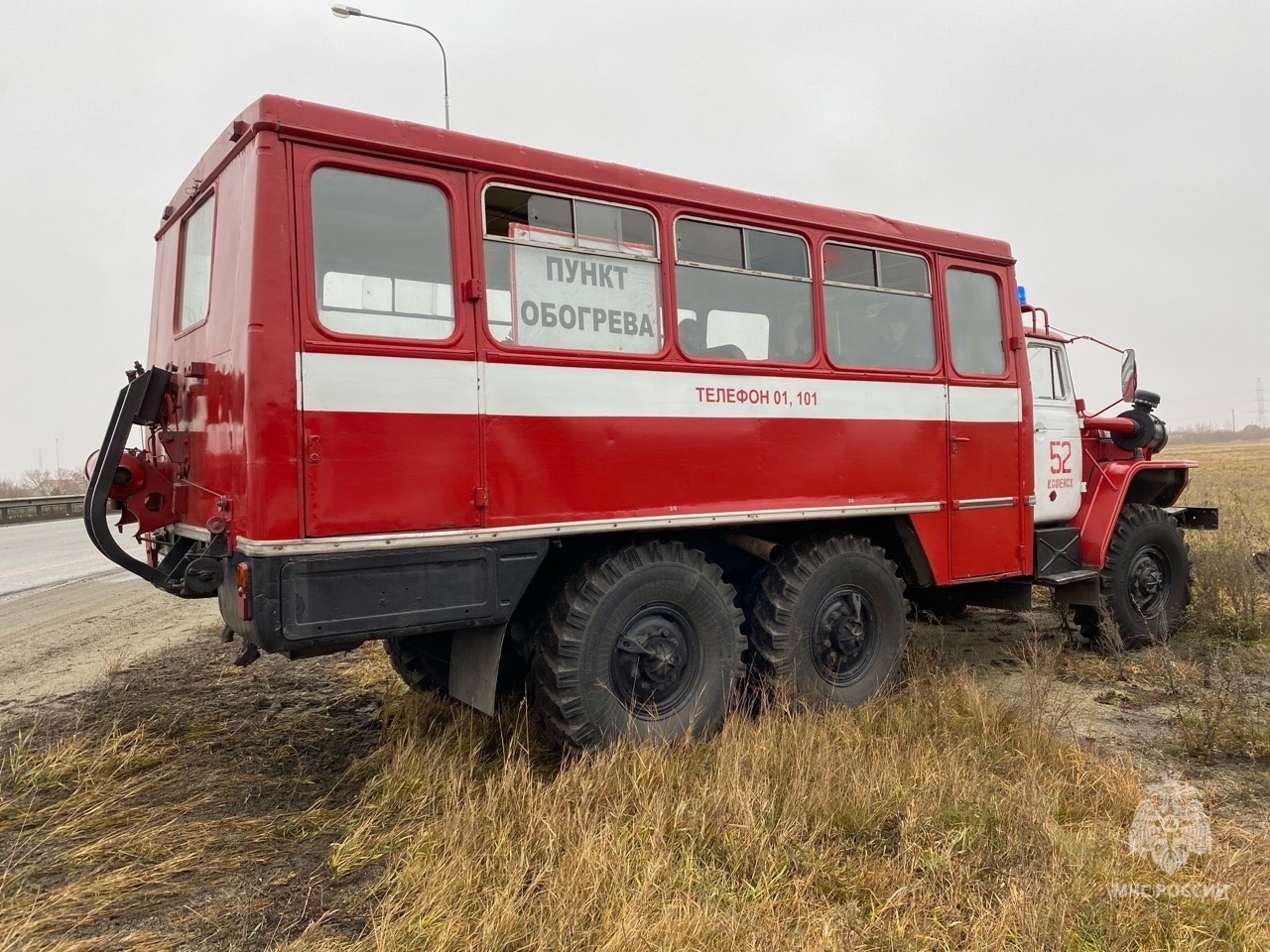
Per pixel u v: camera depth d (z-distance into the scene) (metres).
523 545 3.65
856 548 4.79
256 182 3.13
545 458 3.71
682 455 4.11
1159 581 6.46
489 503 3.56
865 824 3.16
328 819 3.42
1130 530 6.27
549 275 3.81
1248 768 3.94
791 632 4.49
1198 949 2.49
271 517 3.06
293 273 3.16
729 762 3.54
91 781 3.81
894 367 4.98
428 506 3.41
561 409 3.75
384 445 3.31
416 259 3.49
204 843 3.21
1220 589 7.03
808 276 4.65
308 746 4.33
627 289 4.04
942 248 5.24
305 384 3.15
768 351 4.61
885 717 4.41
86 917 2.69
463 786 3.46
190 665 6.01
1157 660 5.64
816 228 4.68
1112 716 4.71
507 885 2.68
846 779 3.42
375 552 3.27
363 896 2.80
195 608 8.62
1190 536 9.66
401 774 3.61
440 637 4.34
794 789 3.30
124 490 3.94
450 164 3.54
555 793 3.25
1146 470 6.63
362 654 6.18
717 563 4.97
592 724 3.79
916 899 2.70
